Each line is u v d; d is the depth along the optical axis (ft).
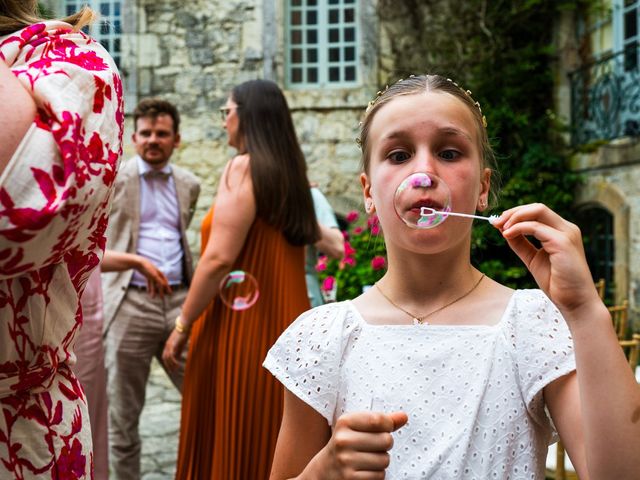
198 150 28.99
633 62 23.86
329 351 4.38
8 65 3.58
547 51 26.81
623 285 23.25
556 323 4.11
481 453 3.91
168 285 11.77
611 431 3.40
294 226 8.75
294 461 4.38
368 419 3.29
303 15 29.37
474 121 4.38
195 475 8.52
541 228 3.68
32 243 3.29
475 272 4.48
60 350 3.91
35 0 4.12
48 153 3.32
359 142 4.90
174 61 28.99
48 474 3.73
